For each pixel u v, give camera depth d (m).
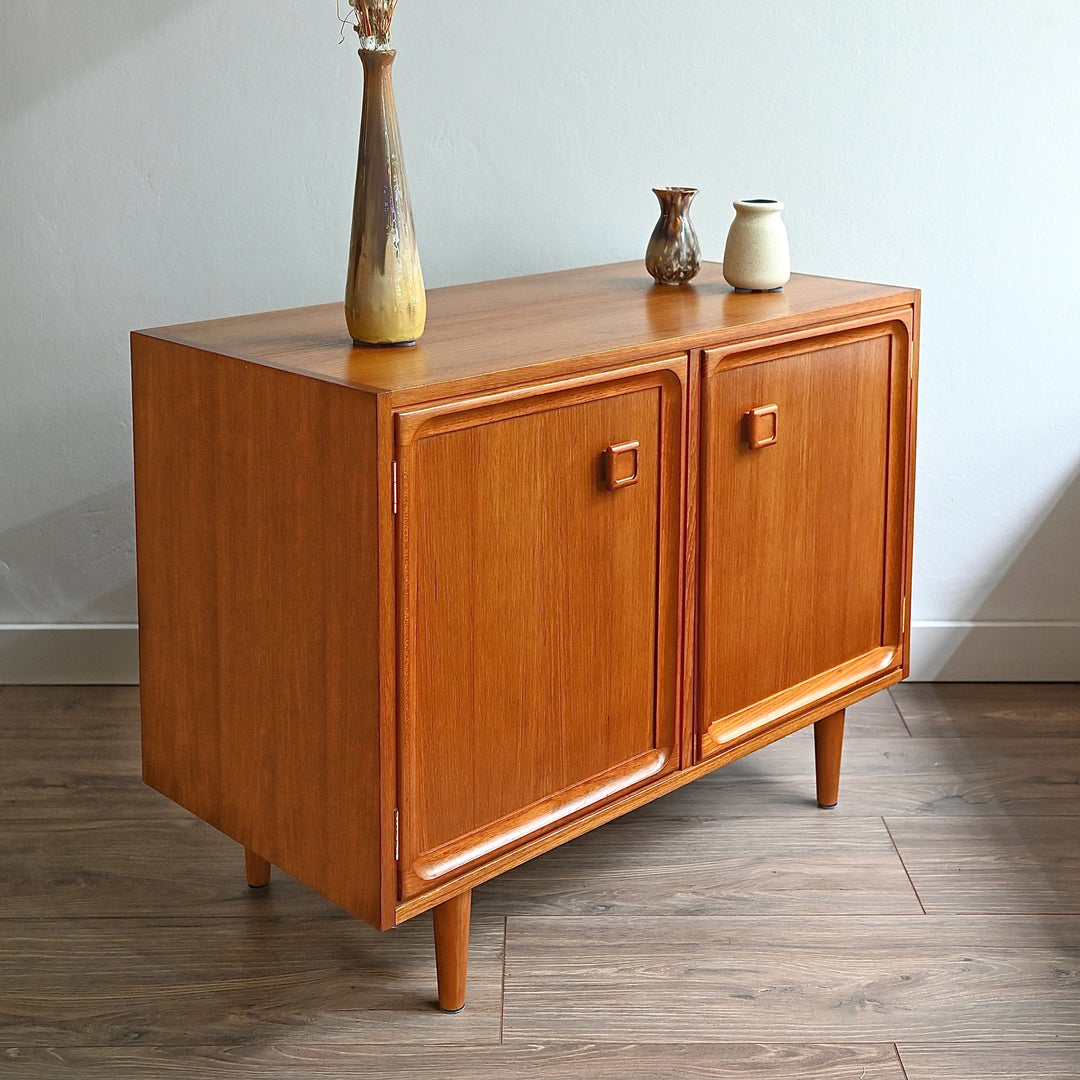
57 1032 1.66
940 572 2.68
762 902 1.94
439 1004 1.71
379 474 1.40
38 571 2.58
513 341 1.67
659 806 2.22
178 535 1.70
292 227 2.44
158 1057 1.62
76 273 2.44
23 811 2.16
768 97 2.44
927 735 2.46
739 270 2.02
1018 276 2.54
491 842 1.65
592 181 2.46
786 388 1.89
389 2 1.52
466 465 1.51
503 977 1.78
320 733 1.56
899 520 2.14
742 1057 1.62
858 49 2.43
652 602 1.78
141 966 1.79
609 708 1.76
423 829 1.57
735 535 1.87
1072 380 2.59
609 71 2.41
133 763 2.32
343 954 1.83
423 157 2.42
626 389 1.67
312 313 1.84
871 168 2.48
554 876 2.01
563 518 1.63
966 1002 1.72
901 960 1.81
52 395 2.49
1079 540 2.66
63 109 2.36
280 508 1.53
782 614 1.98
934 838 2.12
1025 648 2.69
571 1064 1.61
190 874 2.00
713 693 1.90
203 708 1.73
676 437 1.74
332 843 1.58
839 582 2.07
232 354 1.56
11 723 2.46
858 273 2.53
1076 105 2.47
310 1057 1.62
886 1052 1.63
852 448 2.03
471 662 1.57
